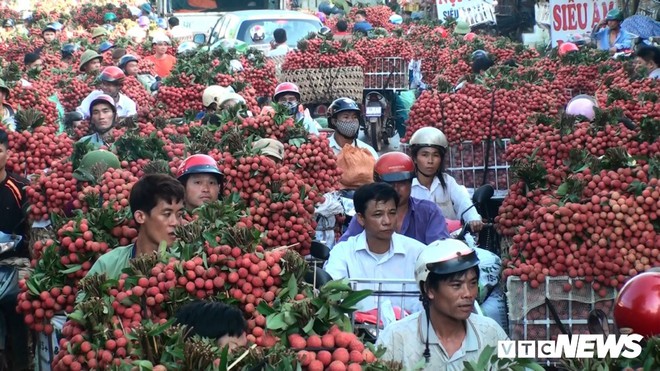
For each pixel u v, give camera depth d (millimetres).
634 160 6703
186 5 31094
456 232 8391
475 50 17156
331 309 4574
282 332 4578
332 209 8078
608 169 6676
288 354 4258
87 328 4762
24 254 7715
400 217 7523
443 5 24578
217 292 5148
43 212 7547
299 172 8117
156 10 33781
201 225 5352
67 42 20703
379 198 6594
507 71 12242
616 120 8305
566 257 6172
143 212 5773
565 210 6203
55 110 12016
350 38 18016
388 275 6688
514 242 6488
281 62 18906
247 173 7254
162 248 5355
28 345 7305
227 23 21891
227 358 4250
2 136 7645
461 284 4945
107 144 8898
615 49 18062
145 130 9016
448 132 10469
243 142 7445
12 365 7312
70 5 31156
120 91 13477
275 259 5234
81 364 4684
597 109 8328
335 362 4301
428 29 22297
